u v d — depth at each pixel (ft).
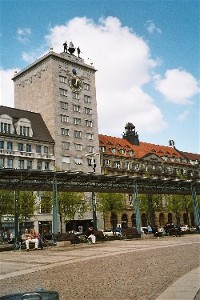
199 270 37.32
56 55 233.76
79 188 113.80
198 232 142.61
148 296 25.93
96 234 111.34
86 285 32.12
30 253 75.66
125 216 245.86
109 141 275.39
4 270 47.06
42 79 236.63
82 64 249.14
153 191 136.05
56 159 216.33
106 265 46.47
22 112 221.87
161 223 270.46
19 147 202.08
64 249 81.97
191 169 329.52
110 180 117.91
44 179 103.45
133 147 294.46
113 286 30.89
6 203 156.25
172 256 53.93
